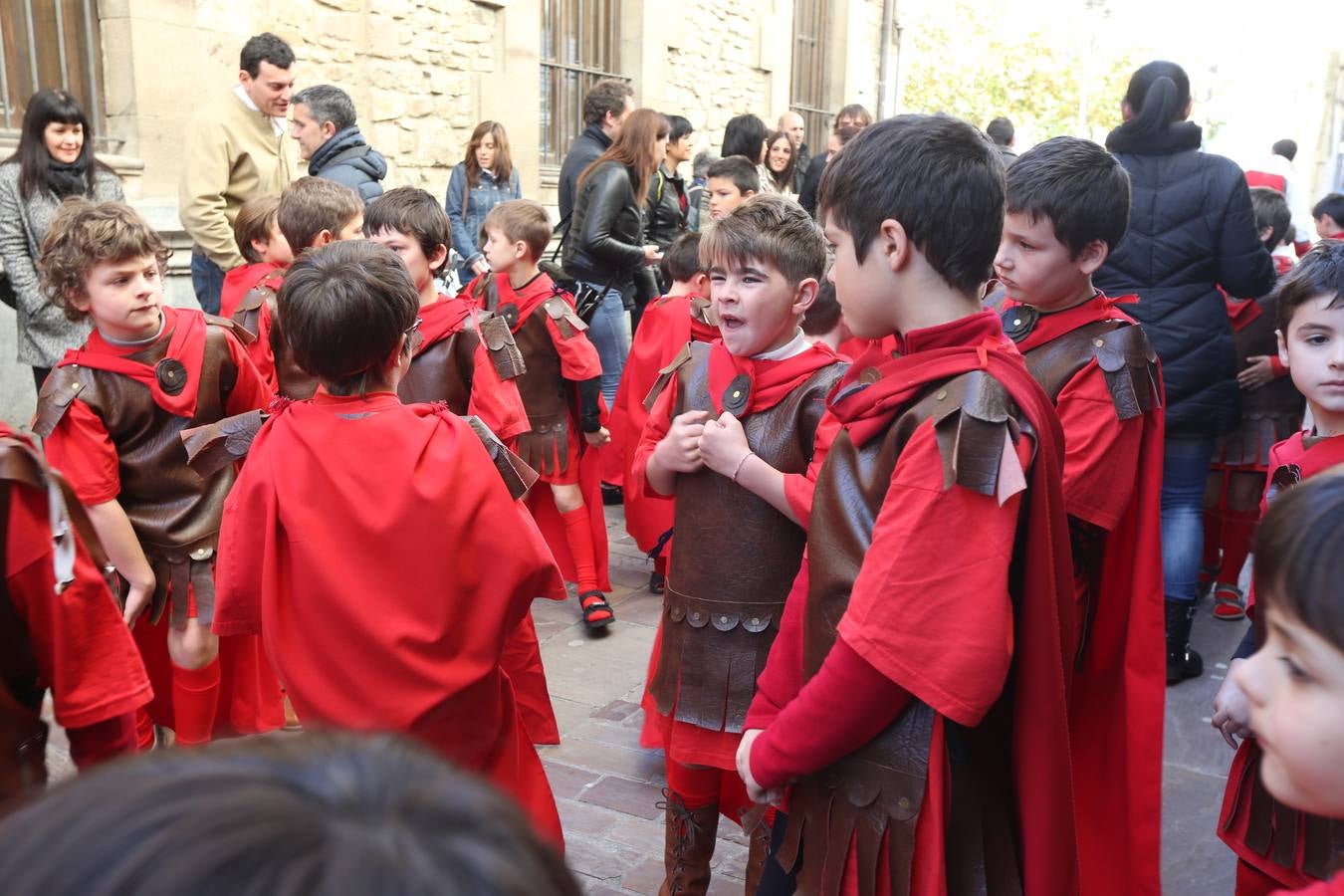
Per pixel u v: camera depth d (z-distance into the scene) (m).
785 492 2.01
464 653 1.88
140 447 2.57
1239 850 1.91
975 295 1.45
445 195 8.16
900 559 1.32
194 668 2.67
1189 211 3.51
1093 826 2.21
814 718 1.39
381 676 1.82
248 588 1.90
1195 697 3.66
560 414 4.09
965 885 1.39
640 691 3.61
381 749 0.43
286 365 3.27
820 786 1.47
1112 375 2.14
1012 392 1.35
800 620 1.62
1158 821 2.15
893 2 15.98
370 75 7.38
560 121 9.89
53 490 1.59
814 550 1.50
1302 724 0.87
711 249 2.15
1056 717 1.38
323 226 3.34
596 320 5.38
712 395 2.22
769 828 2.13
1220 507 4.31
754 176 4.96
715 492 2.15
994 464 1.29
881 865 1.40
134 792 0.37
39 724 1.65
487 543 1.89
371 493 1.83
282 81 4.84
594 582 4.13
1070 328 2.24
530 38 8.73
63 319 4.24
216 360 2.63
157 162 6.02
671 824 2.28
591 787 2.99
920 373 1.39
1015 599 1.39
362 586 1.81
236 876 0.34
